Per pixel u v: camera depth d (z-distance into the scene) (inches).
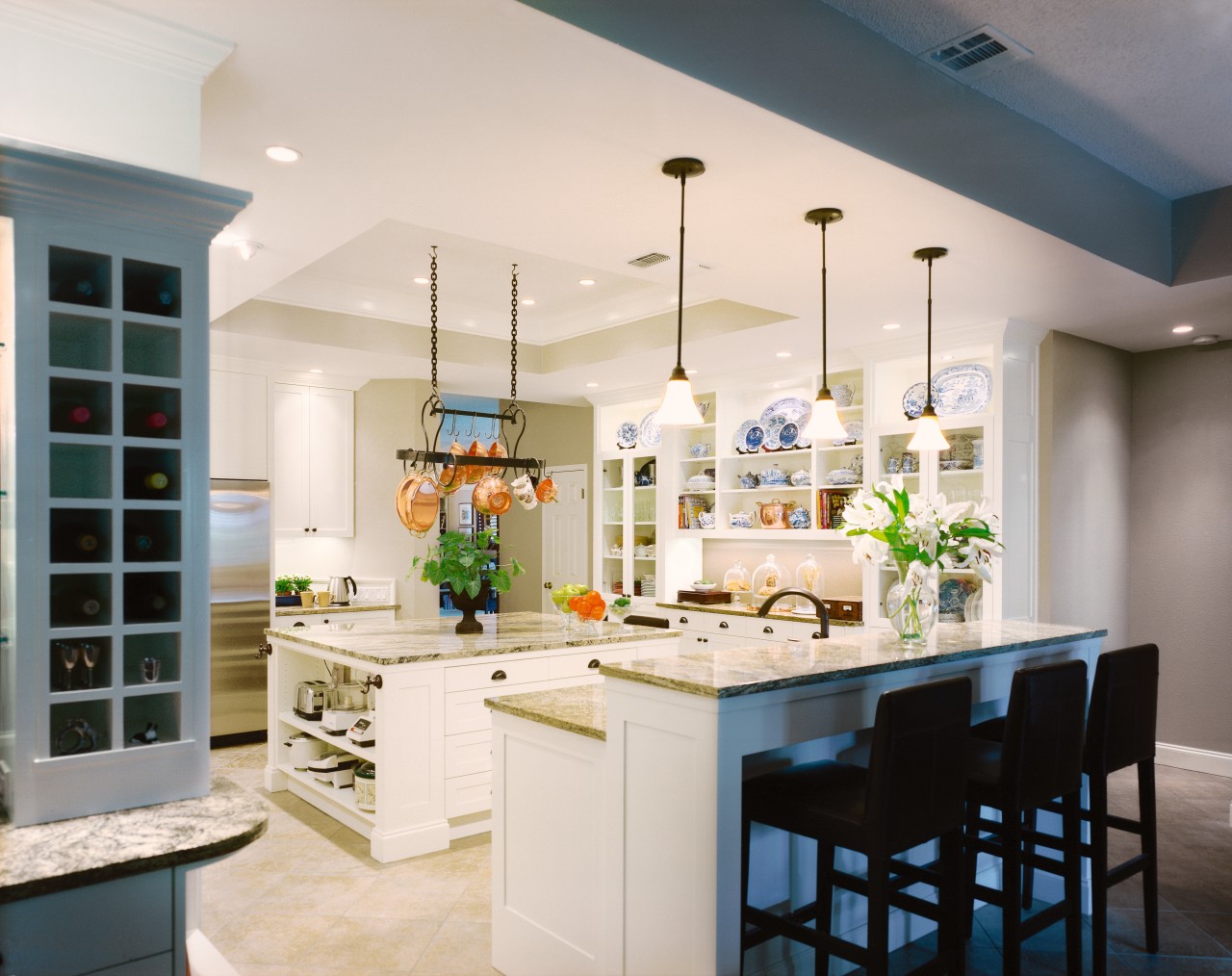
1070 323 177.2
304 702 170.6
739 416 247.9
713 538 255.4
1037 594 182.7
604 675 87.7
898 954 110.1
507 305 227.8
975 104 110.3
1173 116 118.4
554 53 75.8
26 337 61.0
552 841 95.6
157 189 64.9
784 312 165.3
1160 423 201.3
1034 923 94.7
